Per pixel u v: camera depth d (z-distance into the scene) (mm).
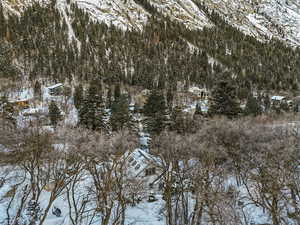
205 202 19250
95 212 20750
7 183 22719
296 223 17875
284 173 18734
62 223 21062
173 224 21453
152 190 26094
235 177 24859
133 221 21719
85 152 21000
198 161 21766
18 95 71562
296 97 84750
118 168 24516
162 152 23016
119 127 35844
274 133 23125
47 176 20922
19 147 20312
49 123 38438
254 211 21281
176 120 32625
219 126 24719
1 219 19172
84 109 37219
